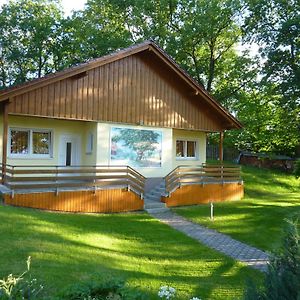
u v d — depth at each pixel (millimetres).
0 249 8008
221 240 11805
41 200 13531
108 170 15289
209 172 19438
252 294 3590
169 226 13312
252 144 36281
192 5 28938
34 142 17031
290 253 3492
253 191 23391
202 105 20672
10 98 14109
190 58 31672
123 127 17656
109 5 31578
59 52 35938
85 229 11258
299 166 18219
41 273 6918
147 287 7168
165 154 19188
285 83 25172
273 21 26359
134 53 17312
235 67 29516
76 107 16000
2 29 36281
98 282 4871
